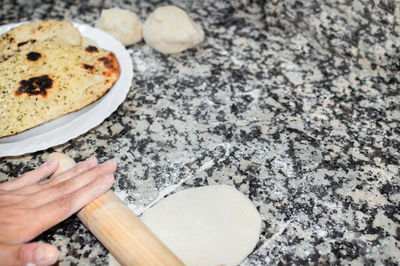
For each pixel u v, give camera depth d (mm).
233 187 493
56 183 464
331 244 448
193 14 755
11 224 417
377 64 614
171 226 451
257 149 535
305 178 503
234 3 777
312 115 574
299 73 634
